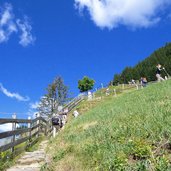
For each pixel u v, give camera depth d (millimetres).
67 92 71375
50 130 26969
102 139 10680
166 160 7234
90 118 17797
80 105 45125
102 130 11969
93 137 11461
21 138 16062
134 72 127812
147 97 17609
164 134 8789
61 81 71625
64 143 13789
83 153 10008
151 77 118000
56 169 9953
